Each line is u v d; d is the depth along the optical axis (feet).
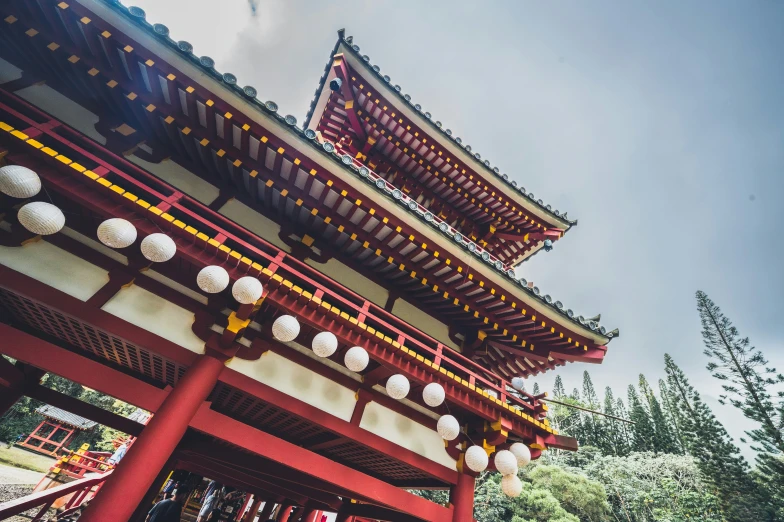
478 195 38.93
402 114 35.12
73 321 17.89
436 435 22.26
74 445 95.55
